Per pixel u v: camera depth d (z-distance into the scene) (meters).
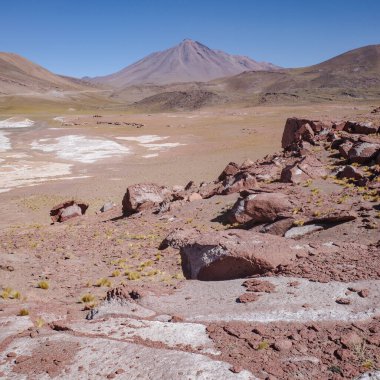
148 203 28.02
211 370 6.17
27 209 39.03
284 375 5.99
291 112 130.75
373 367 6.00
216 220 21.36
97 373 6.33
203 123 116.06
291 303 8.34
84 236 22.69
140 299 9.34
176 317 8.17
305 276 9.63
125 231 22.69
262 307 8.31
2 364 6.76
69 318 9.04
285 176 23.59
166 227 21.92
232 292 9.40
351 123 34.12
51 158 70.31
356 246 11.71
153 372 6.23
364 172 22.50
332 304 8.11
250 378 5.93
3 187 49.44
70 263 16.34
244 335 7.19
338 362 6.22
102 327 8.01
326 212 16.09
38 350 7.13
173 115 148.38
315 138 33.66
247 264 10.57
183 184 46.81
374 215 14.92
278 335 7.14
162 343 7.13
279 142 74.62
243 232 12.43
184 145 79.94
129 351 6.89
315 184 21.80
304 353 6.52
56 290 12.70
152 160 66.06
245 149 69.50
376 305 7.85
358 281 9.01
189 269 12.36
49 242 21.66
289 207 17.14
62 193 45.47
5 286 12.93
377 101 171.00
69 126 123.06
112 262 15.99
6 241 23.14
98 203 40.38
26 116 167.25
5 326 8.41
